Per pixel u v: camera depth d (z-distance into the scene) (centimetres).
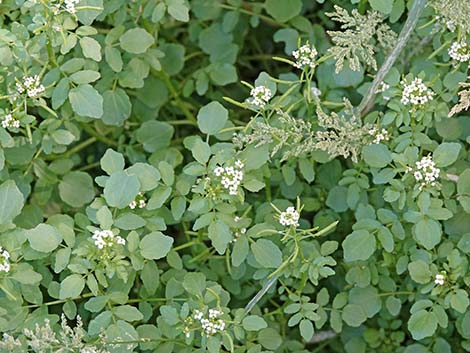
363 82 84
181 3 79
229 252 78
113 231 69
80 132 89
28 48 73
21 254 72
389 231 73
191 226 85
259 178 75
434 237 71
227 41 90
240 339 72
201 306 71
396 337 80
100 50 78
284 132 73
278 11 87
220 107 74
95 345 70
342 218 82
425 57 81
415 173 72
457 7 73
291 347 79
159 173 72
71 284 69
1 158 74
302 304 73
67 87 73
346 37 74
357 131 74
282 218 71
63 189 81
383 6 74
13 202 72
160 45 89
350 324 76
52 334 68
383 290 77
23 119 74
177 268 76
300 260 73
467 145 80
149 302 77
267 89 74
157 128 84
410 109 75
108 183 70
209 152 72
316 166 82
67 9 72
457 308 71
